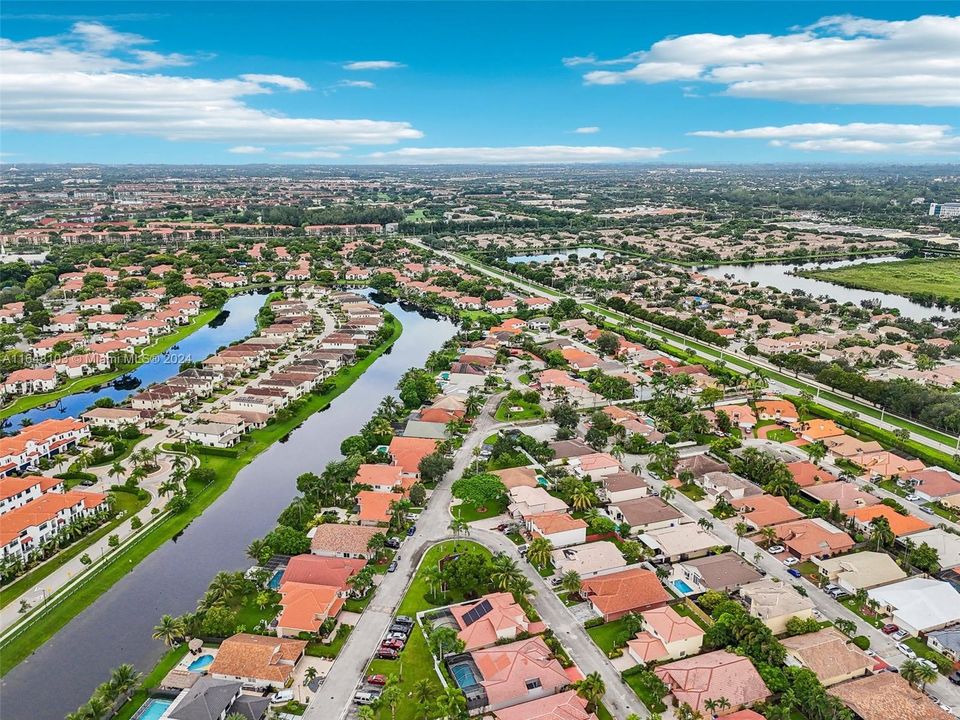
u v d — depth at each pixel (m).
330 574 160.75
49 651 144.25
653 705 126.94
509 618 144.62
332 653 140.38
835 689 126.94
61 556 175.88
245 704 124.69
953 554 174.00
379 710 125.62
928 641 144.62
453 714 119.75
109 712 125.69
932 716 119.94
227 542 186.88
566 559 169.88
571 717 118.69
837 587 163.25
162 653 143.50
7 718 126.38
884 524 176.12
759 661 133.25
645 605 154.25
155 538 186.50
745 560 170.75
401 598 159.12
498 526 191.50
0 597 159.25
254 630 147.88
